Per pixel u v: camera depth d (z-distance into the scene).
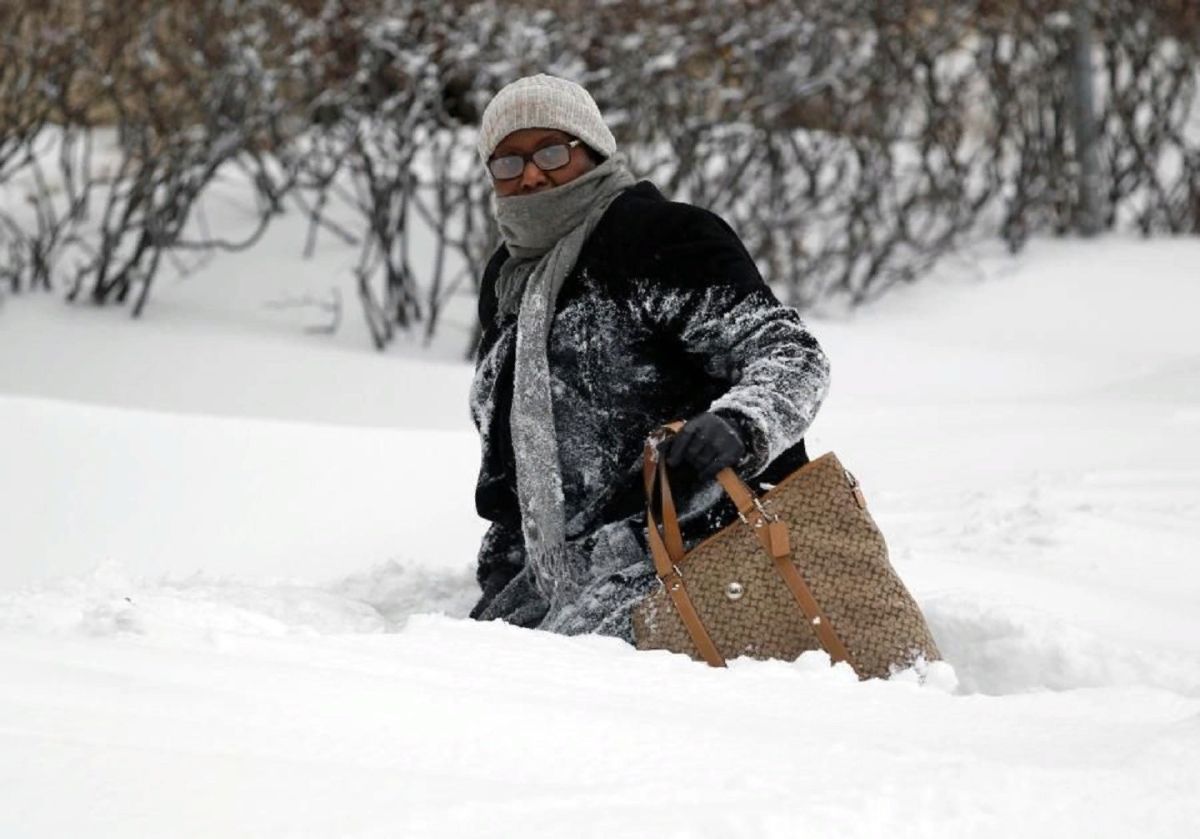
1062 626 10.41
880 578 9.62
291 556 16.14
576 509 10.90
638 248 10.76
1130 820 6.36
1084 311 35.75
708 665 9.22
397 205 38.44
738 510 9.73
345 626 11.48
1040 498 15.92
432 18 32.66
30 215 37.53
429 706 6.90
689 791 6.16
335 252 37.06
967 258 38.97
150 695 6.62
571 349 10.94
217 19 33.38
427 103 33.69
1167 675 9.95
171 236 33.31
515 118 11.06
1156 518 14.95
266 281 35.59
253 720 6.50
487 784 6.05
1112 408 22.22
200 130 34.44
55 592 11.42
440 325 34.19
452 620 8.93
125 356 31.27
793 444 10.09
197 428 19.30
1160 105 41.31
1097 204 40.06
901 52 37.47
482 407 11.95
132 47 33.59
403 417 28.64
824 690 8.15
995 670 10.36
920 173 38.59
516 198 11.12
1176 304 35.84
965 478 17.98
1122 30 40.25
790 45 36.47
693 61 35.88
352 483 17.98
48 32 32.97
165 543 16.55
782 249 36.97
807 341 10.26
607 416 10.89
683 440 9.58
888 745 7.02
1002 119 39.03
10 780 5.62
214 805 5.57
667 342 10.85
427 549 16.12
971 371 31.88
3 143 33.50
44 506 17.17
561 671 8.05
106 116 40.03
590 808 5.88
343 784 5.86
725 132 35.09
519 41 32.53
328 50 33.47
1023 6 38.81
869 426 21.67
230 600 11.70
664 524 9.88
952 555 13.84
